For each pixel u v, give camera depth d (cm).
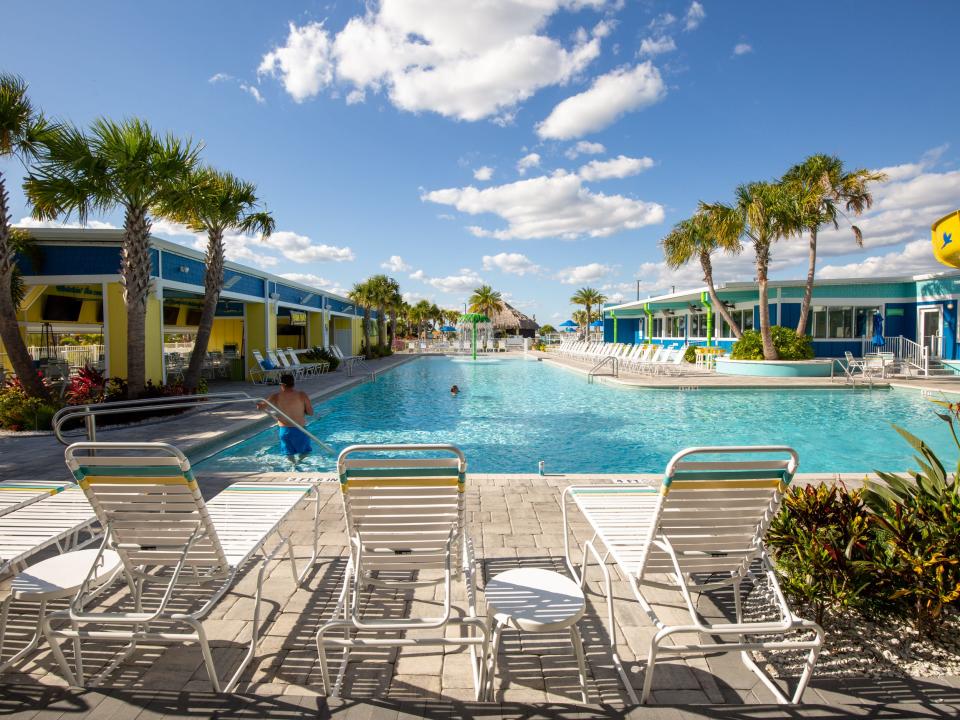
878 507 358
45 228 1107
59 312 1564
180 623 295
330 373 2098
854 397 1438
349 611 254
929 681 242
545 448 912
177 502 249
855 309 2117
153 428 927
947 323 1920
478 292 5509
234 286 1574
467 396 1557
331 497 513
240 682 245
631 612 307
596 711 223
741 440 959
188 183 1038
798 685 233
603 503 357
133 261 1013
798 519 336
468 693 237
